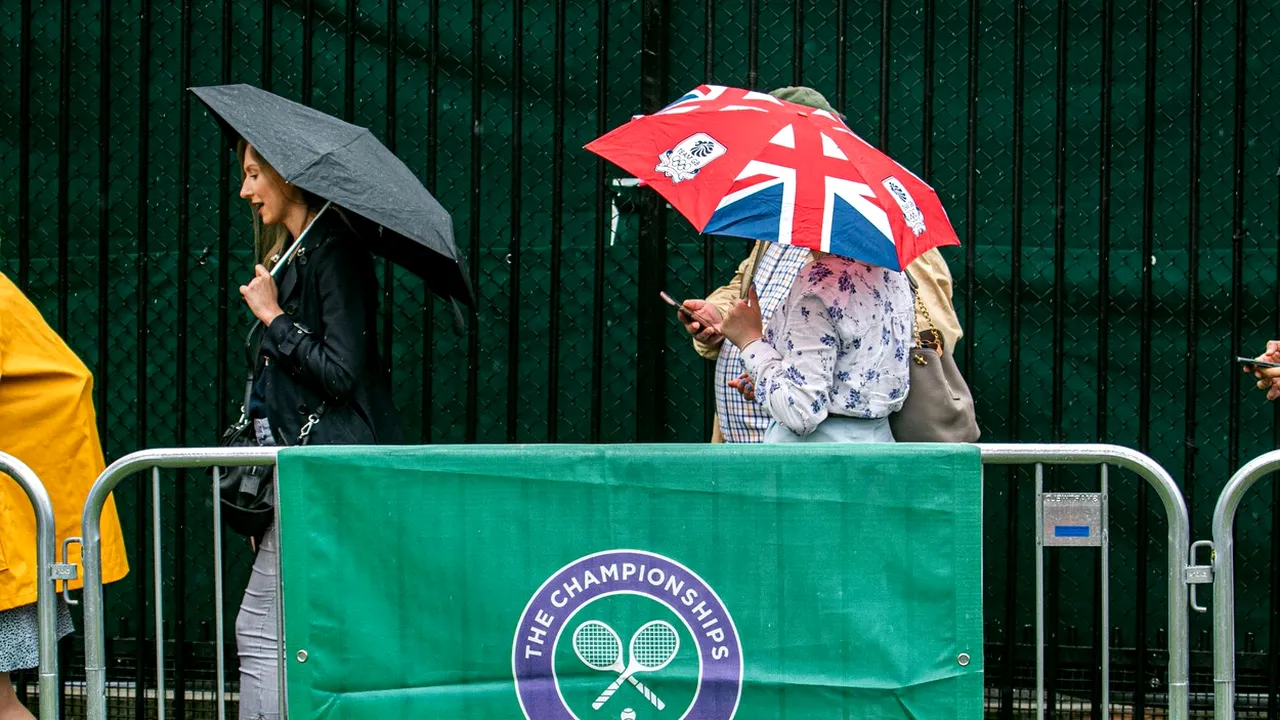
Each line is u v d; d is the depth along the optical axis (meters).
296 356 13.60
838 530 11.99
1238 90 16.91
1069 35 17.72
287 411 13.86
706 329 14.84
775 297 14.36
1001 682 17.36
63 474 14.59
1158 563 18.09
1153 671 18.05
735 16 18.00
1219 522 12.13
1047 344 18.05
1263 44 17.59
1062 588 18.28
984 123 17.92
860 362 12.97
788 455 11.98
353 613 12.09
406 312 18.45
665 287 18.16
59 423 14.54
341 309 13.80
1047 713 17.98
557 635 12.10
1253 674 17.98
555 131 17.45
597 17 18.05
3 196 18.70
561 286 18.30
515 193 17.50
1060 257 17.12
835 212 12.31
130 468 12.29
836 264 12.98
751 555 12.02
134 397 18.80
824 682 12.02
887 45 17.09
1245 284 17.78
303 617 12.10
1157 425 18.05
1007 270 18.05
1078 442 18.11
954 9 17.80
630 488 12.02
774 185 12.46
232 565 18.66
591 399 18.23
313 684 12.11
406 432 18.56
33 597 14.27
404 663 12.10
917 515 11.98
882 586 12.01
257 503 13.47
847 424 13.12
